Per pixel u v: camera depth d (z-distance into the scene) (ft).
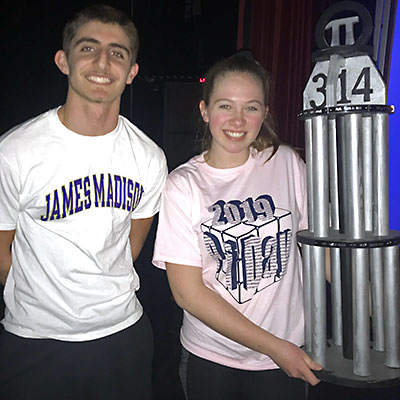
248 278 3.80
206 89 4.00
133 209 4.47
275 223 3.83
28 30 12.86
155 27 10.94
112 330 4.33
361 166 3.03
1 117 13.44
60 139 4.04
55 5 12.44
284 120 7.12
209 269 3.87
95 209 4.14
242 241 3.77
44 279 4.10
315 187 3.17
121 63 3.96
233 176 3.90
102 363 4.29
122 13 4.11
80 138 4.06
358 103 3.05
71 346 4.19
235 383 3.89
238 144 3.79
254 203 3.83
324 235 3.16
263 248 3.80
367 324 3.05
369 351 3.08
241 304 3.83
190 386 4.02
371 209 3.20
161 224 3.94
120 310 4.35
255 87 3.76
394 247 3.12
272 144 4.13
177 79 11.19
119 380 4.41
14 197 4.03
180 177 3.94
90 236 4.12
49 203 4.02
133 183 4.35
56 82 13.02
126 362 4.43
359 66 3.05
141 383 4.60
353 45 3.05
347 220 3.11
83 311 4.13
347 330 3.33
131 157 4.32
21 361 4.20
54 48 12.78
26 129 4.03
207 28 10.29
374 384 2.99
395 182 7.55
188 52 10.81
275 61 7.03
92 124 4.04
